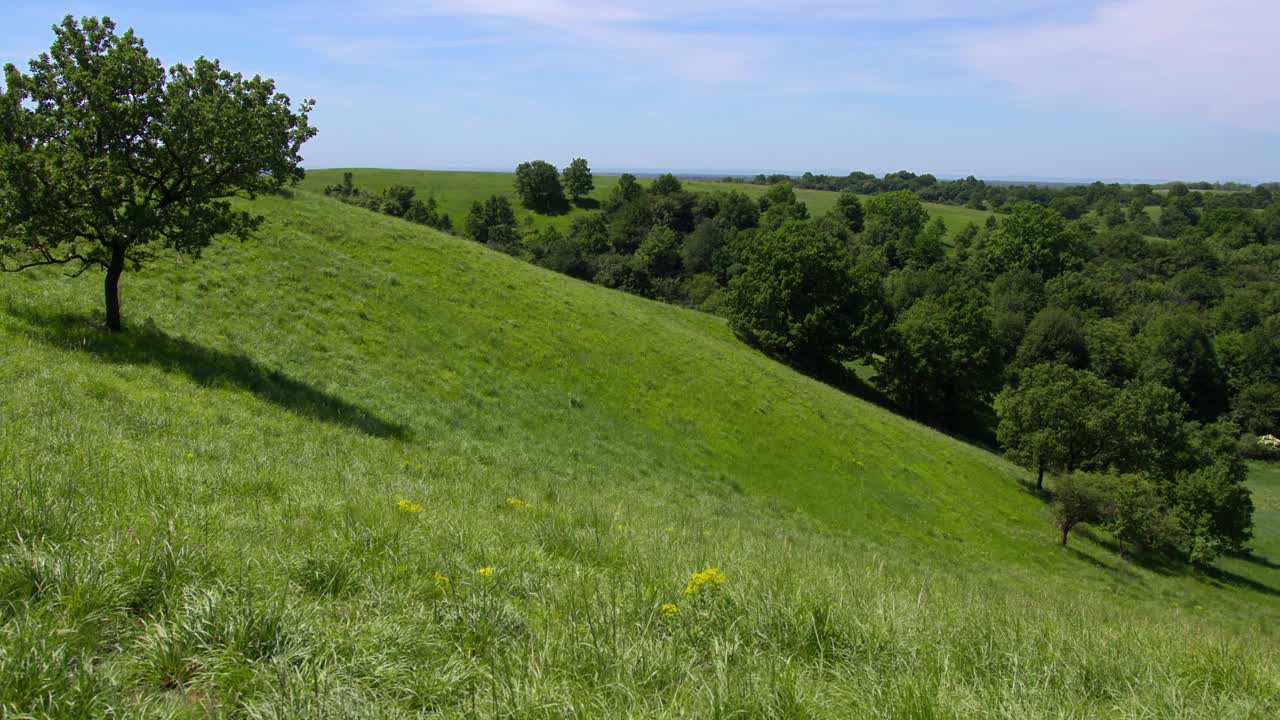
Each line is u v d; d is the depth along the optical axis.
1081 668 5.30
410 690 3.80
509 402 23.95
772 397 33.97
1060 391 37.75
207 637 3.91
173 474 7.50
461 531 7.04
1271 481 62.66
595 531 8.41
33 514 4.89
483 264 34.91
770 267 51.75
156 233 15.03
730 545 10.30
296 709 3.38
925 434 40.00
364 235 31.50
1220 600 29.33
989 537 28.86
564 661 4.29
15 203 13.05
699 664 4.70
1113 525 31.00
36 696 3.22
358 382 20.34
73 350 13.96
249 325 20.44
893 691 4.23
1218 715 4.53
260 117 15.53
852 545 22.45
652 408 28.42
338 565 5.25
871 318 53.19
